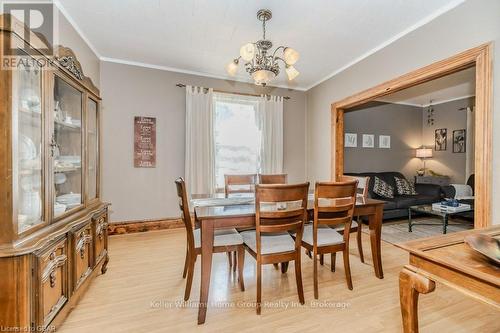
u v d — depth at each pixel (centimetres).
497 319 166
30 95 145
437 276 104
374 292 201
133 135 364
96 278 224
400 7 233
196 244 196
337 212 201
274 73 230
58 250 151
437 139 580
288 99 462
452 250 109
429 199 450
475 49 210
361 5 231
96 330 156
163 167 381
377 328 158
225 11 241
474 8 211
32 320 126
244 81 430
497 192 199
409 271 115
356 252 289
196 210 197
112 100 352
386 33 280
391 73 293
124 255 279
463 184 515
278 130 443
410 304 115
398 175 522
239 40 298
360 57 339
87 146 209
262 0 224
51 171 154
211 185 395
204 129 393
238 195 278
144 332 155
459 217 435
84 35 287
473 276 90
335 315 171
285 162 461
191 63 365
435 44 243
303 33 280
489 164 203
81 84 196
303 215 182
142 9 238
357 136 545
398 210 427
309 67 375
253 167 433
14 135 121
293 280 221
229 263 239
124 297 194
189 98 384
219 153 414
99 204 233
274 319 167
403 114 591
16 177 122
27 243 127
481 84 206
